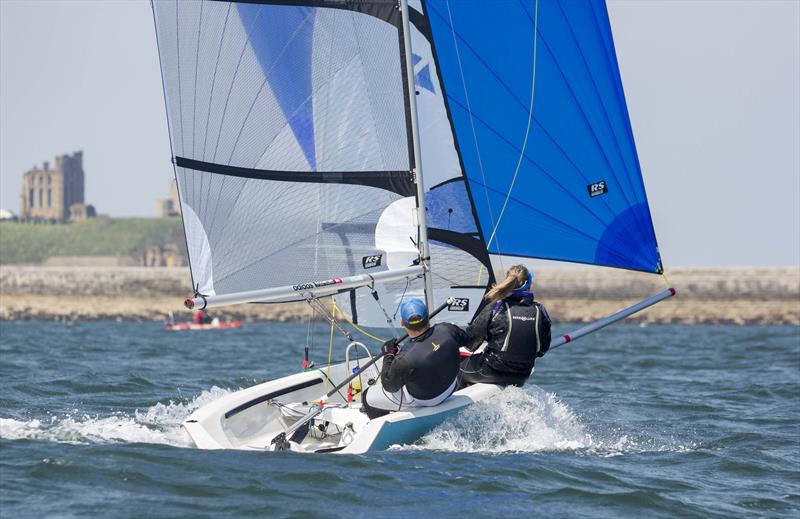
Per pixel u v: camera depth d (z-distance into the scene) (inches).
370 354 1253.7
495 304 1165.7
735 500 949.2
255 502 855.1
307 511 835.4
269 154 1168.8
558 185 1344.7
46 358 2527.1
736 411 1611.7
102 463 954.7
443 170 1273.4
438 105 1274.6
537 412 1177.4
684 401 1743.4
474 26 1311.5
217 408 1107.9
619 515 874.8
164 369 2262.6
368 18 1180.5
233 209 1159.0
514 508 874.8
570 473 1019.3
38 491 864.9
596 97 1337.4
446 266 1274.6
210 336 4722.0
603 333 5526.6
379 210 1196.5
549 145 1339.8
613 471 1047.0
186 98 1139.9
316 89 1175.6
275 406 1170.0
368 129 1187.9
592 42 1334.9
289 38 1166.3
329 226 1187.9
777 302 7667.3
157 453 1005.8
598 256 1357.0
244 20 1151.0
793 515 900.0
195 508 831.7
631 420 1476.4
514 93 1327.5
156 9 1125.1
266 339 4347.9
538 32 1328.7
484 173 1326.3
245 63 1154.7
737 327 7160.4
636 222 1353.3
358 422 1103.6
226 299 1059.9
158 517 801.6
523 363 1159.0
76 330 5546.3
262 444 1106.1
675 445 1246.9
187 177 1143.6
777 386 1998.0
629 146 1347.2
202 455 1007.0
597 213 1349.7
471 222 1282.0
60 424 1185.4
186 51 1137.4
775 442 1279.5
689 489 986.1
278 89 1166.3
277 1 1157.1
